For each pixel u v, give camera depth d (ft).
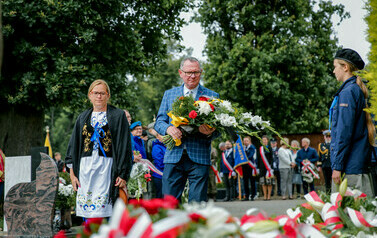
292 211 7.45
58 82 44.45
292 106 82.74
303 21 87.61
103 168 16.51
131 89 61.93
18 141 48.08
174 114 15.83
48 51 44.98
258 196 62.69
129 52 51.11
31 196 21.11
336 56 13.55
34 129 49.34
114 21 51.47
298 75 83.87
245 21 85.61
